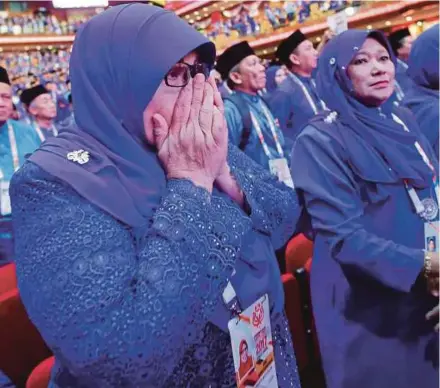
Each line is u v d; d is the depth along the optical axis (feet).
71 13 28.96
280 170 9.59
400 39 14.43
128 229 2.20
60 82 26.81
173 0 25.63
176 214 2.15
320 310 4.92
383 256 4.21
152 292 1.98
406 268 4.18
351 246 4.30
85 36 2.40
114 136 2.30
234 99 10.68
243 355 2.50
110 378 1.93
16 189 2.19
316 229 4.56
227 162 2.94
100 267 1.97
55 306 1.91
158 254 2.06
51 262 1.97
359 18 17.97
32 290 1.97
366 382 4.79
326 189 4.49
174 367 2.26
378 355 4.74
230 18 23.79
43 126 14.35
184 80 2.33
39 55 28.45
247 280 2.58
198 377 2.38
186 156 2.29
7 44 27.66
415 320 4.65
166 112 2.31
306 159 4.65
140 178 2.29
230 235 2.25
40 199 2.13
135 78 2.26
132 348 1.91
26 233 2.09
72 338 1.89
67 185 2.14
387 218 4.48
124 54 2.27
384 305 4.66
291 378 2.93
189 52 2.29
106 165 2.20
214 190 2.59
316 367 6.07
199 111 2.31
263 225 2.75
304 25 20.43
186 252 2.10
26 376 4.16
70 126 2.46
